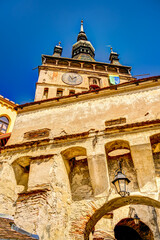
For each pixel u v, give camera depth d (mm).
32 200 9008
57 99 13812
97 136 11000
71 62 33125
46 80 28578
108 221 14688
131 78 31859
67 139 11289
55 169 10461
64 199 10148
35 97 26016
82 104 13039
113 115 11781
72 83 28844
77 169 12031
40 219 8391
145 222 16062
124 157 11477
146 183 9617
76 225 9773
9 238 5926
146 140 10094
